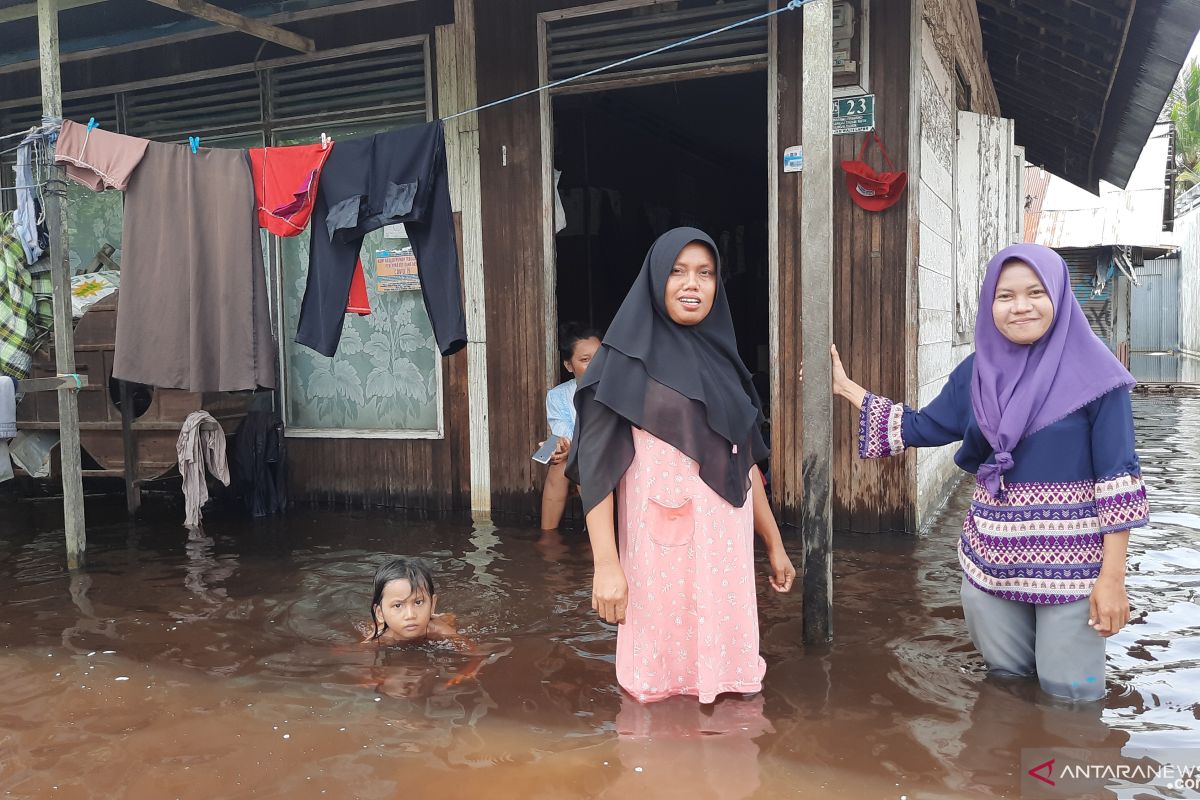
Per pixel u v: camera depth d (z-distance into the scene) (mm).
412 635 3590
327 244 5023
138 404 6609
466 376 6160
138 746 2762
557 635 3697
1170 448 9430
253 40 6508
